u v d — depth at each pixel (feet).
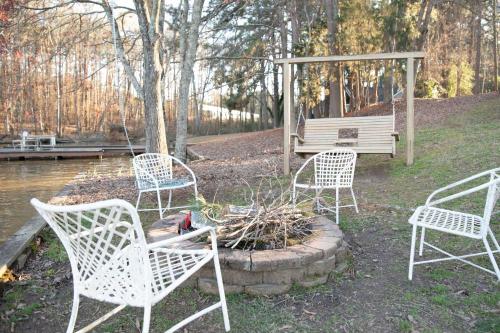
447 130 31.42
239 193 19.94
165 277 7.45
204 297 9.41
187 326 8.32
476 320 8.15
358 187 19.70
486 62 84.23
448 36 68.13
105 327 8.38
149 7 29.50
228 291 9.43
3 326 8.57
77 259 7.17
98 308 9.25
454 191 17.10
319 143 23.75
